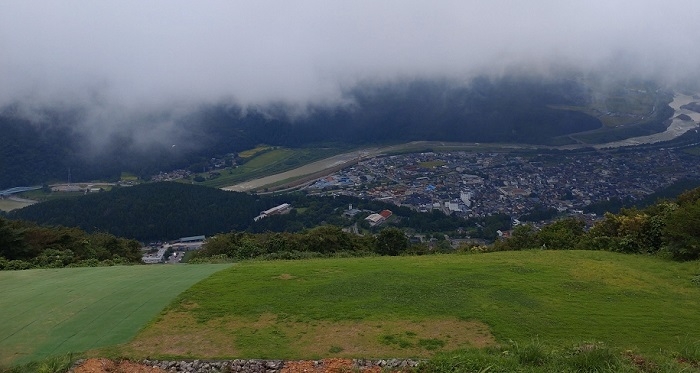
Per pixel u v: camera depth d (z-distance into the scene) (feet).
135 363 34.94
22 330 40.06
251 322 41.86
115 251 103.50
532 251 75.25
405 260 65.31
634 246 75.41
